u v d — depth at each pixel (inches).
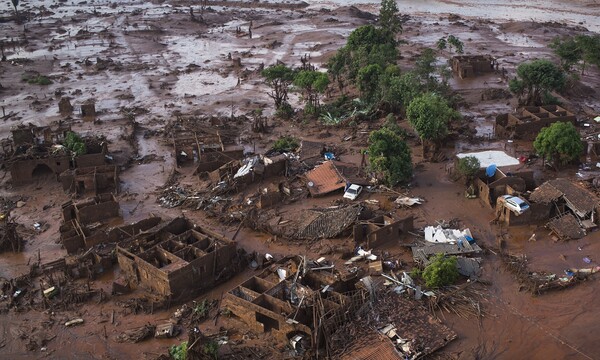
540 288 2052.2
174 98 4480.8
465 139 3417.8
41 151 3223.4
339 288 2047.2
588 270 2145.7
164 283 2076.8
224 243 2266.2
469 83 4537.4
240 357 1806.1
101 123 3961.6
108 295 2146.9
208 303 2082.9
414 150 3324.3
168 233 2383.1
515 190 2635.3
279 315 1868.8
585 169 2960.1
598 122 3535.9
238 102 4343.0
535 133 3385.8
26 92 4685.0
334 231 2438.5
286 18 7347.4
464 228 2484.0
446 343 1819.6
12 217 2758.4
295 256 2251.5
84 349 1895.9
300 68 4913.9
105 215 2696.9
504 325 1908.2
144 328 1951.3
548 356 1781.5
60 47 6156.5
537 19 6811.0
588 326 1892.2
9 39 6417.3
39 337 1955.0
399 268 2220.7
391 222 2406.5
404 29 6461.6
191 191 2923.2
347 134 3604.8
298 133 3678.6
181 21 7204.7
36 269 2305.6
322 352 1791.3
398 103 3828.7
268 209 2711.6
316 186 2842.0
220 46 6107.3
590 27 6328.7
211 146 3321.9
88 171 2989.7
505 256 2249.0
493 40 5876.0
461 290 2059.5
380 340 1806.1
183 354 1748.3
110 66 5354.3
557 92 4025.6
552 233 2423.7
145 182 3078.2
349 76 4375.0
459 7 7706.7
